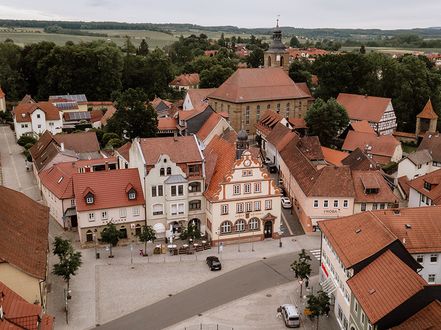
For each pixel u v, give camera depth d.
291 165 110.12
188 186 89.94
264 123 155.12
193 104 174.25
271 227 92.31
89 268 79.94
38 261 65.69
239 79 168.00
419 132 174.75
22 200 77.62
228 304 70.56
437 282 69.06
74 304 69.69
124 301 70.94
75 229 93.62
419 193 101.12
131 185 88.44
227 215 88.88
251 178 88.75
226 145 95.75
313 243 90.62
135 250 86.50
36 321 48.62
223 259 84.12
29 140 145.25
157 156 89.06
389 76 185.00
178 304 70.50
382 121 169.75
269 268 81.12
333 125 149.62
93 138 129.38
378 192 94.06
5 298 50.47
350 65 185.88
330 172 95.00
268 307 69.94
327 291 68.56
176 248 85.06
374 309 53.00
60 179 97.06
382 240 60.78
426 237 68.06
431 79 187.50
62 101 179.75
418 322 50.16
